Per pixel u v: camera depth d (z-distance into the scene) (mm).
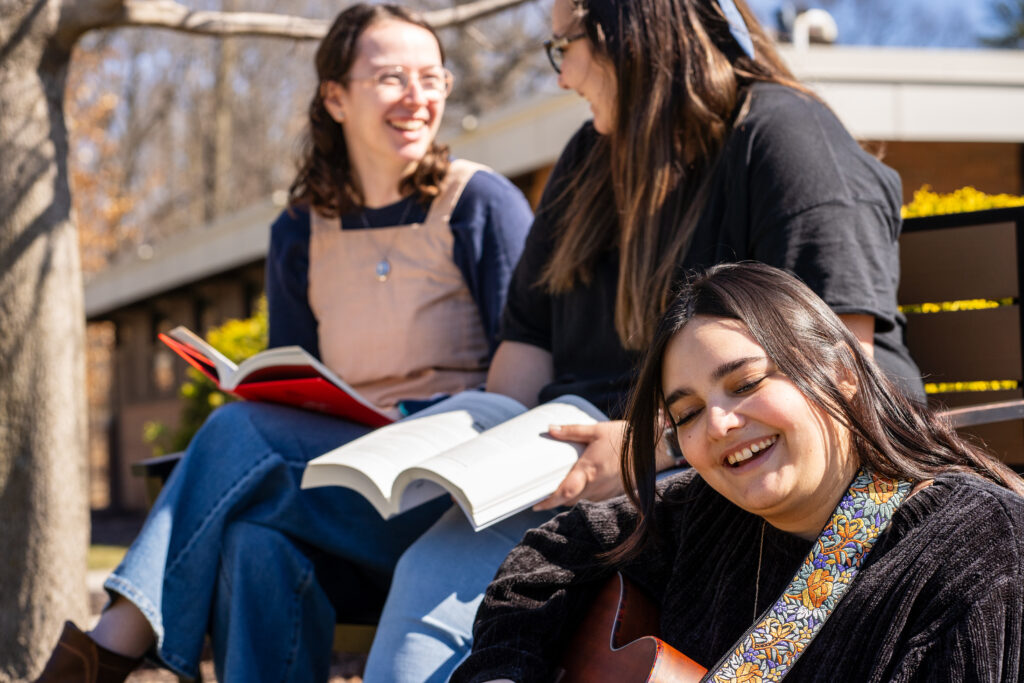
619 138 2416
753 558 1699
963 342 2637
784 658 1541
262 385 2502
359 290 3059
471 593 2088
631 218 2348
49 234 3869
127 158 26969
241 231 12039
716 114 2328
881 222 2176
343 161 3178
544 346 2760
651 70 2355
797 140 2209
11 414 3752
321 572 2537
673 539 1833
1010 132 7590
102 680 2324
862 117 7402
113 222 22594
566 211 2646
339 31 3113
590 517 1888
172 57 27734
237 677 2320
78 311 3984
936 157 8750
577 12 2473
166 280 13680
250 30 4355
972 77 7551
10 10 3828
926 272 2699
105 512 17531
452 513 2219
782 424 1524
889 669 1437
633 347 2336
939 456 1599
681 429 1619
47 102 3934
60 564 3783
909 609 1445
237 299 13984
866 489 1555
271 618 2391
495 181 3100
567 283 2520
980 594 1412
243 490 2424
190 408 8305
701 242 2293
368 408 2479
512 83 18281
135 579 2324
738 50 2463
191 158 28516
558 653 1844
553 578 1836
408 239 3051
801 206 2141
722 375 1544
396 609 2109
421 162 3062
